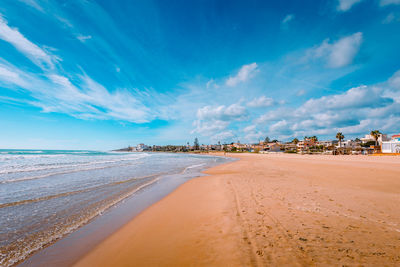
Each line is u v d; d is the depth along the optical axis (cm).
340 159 3238
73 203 712
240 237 396
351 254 320
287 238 382
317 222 464
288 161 3098
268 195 740
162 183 1166
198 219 530
